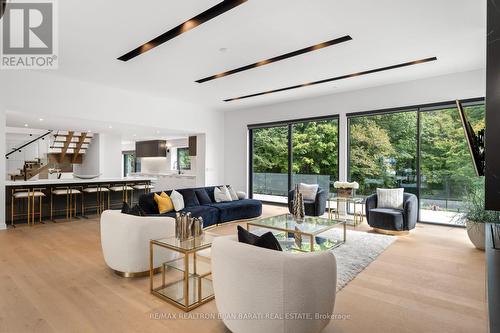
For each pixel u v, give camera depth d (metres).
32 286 2.94
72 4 3.17
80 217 6.61
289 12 3.36
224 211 5.75
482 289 2.90
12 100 5.30
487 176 1.50
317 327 2.00
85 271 3.35
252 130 9.03
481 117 5.38
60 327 2.22
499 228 2.75
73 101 6.05
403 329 2.22
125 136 10.57
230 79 5.98
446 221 5.71
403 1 3.14
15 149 10.65
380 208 5.32
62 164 11.12
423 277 3.20
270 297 1.86
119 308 2.53
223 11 3.31
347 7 3.26
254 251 1.95
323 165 7.47
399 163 6.29
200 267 2.97
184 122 8.27
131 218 3.13
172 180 10.45
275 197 8.48
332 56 4.71
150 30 3.79
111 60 4.90
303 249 3.92
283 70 5.39
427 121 5.93
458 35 3.95
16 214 5.94
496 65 1.48
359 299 2.70
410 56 4.71
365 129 6.76
